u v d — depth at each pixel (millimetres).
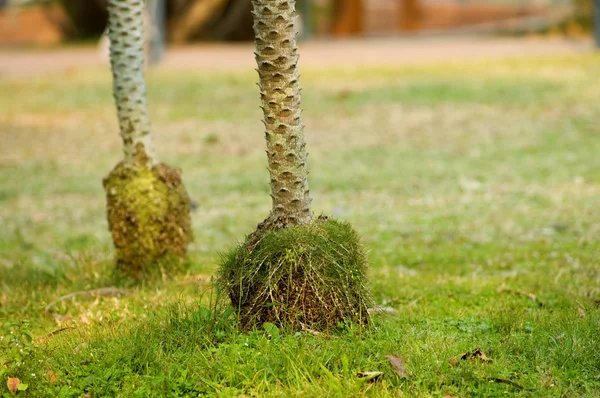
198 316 6324
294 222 6363
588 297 7434
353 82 25234
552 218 11391
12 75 29672
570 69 25656
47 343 6344
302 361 5590
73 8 45062
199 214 12328
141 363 5758
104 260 9203
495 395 5324
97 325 6812
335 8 43938
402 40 40875
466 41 39031
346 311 6207
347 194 13367
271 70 6223
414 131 18406
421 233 10922
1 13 45562
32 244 10797
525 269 8891
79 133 19422
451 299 7594
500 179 13945
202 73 28422
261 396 5301
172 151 17188
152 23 31531
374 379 5488
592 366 5684
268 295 6145
